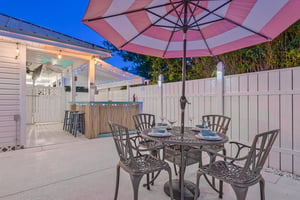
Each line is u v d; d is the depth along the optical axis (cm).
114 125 219
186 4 229
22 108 432
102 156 382
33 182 265
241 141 356
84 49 509
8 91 415
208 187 257
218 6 225
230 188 256
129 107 631
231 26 253
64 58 589
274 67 357
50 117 857
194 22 253
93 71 583
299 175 285
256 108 334
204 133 224
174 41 304
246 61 409
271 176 288
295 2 176
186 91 486
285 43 330
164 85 570
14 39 398
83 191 243
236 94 365
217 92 403
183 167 227
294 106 287
